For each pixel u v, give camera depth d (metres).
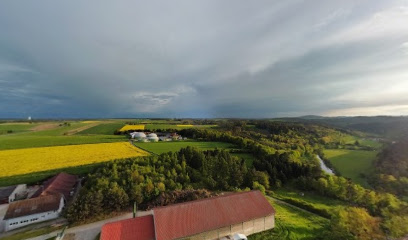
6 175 60.25
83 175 62.62
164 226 30.52
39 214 40.53
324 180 59.94
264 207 37.25
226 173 61.44
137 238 29.34
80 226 37.03
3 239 34.62
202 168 62.03
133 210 42.00
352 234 33.94
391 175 67.06
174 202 44.88
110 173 53.25
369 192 52.47
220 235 32.94
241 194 38.62
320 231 37.28
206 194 47.81
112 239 28.58
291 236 34.91
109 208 41.28
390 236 34.69
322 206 50.69
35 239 33.94
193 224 31.66
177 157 67.19
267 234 35.41
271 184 65.31
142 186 46.44
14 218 38.41
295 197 57.41
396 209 42.66
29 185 57.16
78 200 40.50
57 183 52.19
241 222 34.09
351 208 39.69
